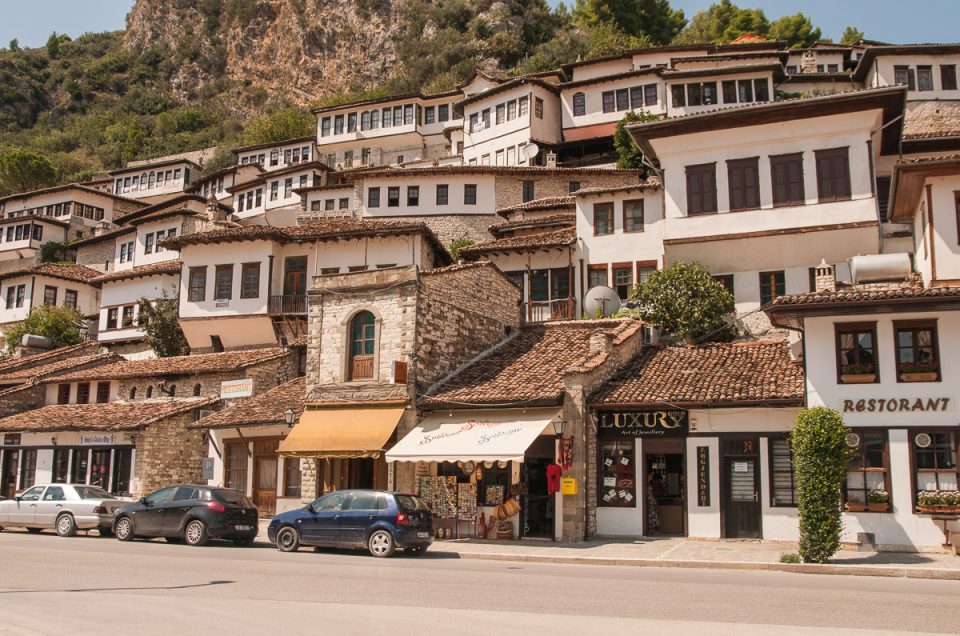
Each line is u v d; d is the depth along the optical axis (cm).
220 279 4478
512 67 10662
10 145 13938
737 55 5909
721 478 2248
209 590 1339
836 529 1795
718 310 3350
